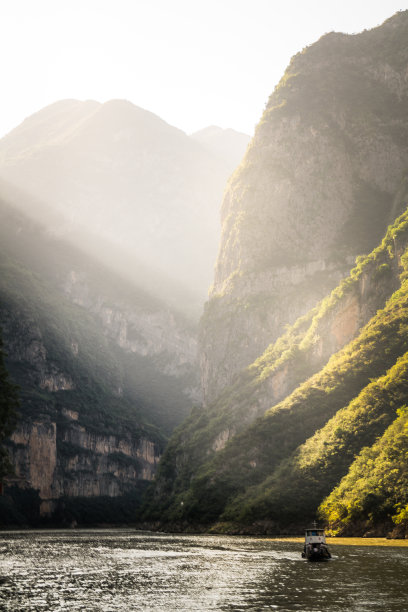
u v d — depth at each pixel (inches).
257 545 4621.1
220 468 7135.8
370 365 6565.0
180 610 2086.6
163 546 4879.4
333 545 4197.8
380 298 7258.9
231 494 6771.7
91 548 4810.5
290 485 5866.1
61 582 2721.5
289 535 5433.1
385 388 5821.9
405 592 2341.3
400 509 4611.2
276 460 6658.5
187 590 2479.1
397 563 3139.8
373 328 6776.6
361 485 4992.6
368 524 4751.5
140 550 4483.3
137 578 2832.2
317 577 2743.6
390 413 5664.4
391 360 6461.6
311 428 6604.3
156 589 2516.0
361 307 7440.9
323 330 7741.1
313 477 5748.0
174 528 7662.4
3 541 6200.8
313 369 7706.7
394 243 7332.7
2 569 3206.2
